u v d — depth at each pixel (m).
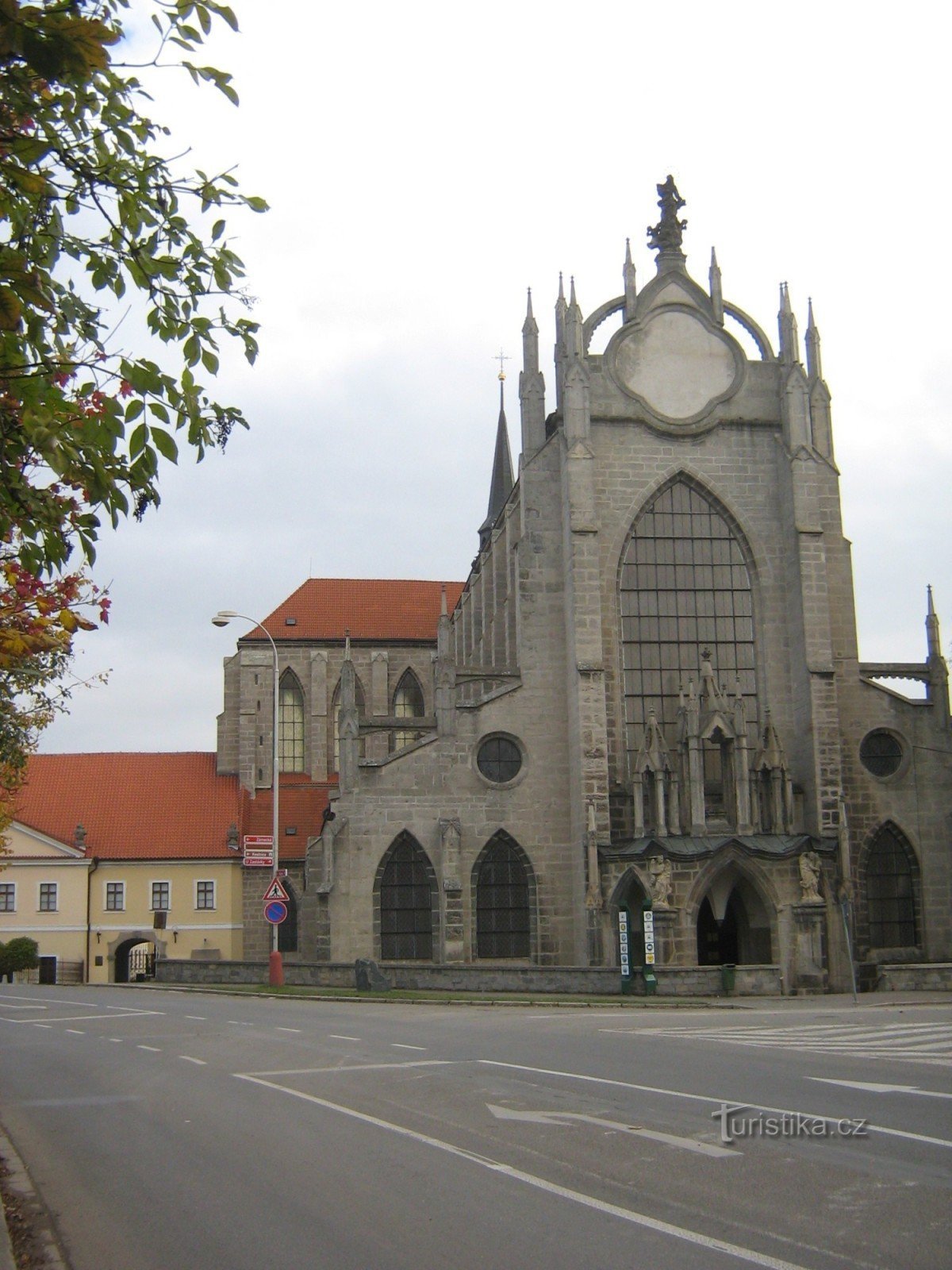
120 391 13.44
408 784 65.62
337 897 64.56
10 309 12.29
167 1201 15.05
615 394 68.38
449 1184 14.95
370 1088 22.95
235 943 87.06
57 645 20.83
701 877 60.09
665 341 69.50
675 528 68.12
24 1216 14.66
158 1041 34.09
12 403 13.98
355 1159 16.67
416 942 64.75
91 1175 16.75
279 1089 23.38
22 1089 25.53
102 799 91.88
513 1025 37.31
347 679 66.50
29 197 12.98
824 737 64.38
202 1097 22.94
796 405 68.25
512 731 66.44
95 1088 25.22
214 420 13.98
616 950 61.19
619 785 64.81
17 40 11.02
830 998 54.56
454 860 64.44
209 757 96.75
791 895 60.59
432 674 102.62
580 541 65.31
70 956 85.88
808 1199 13.74
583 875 62.81
